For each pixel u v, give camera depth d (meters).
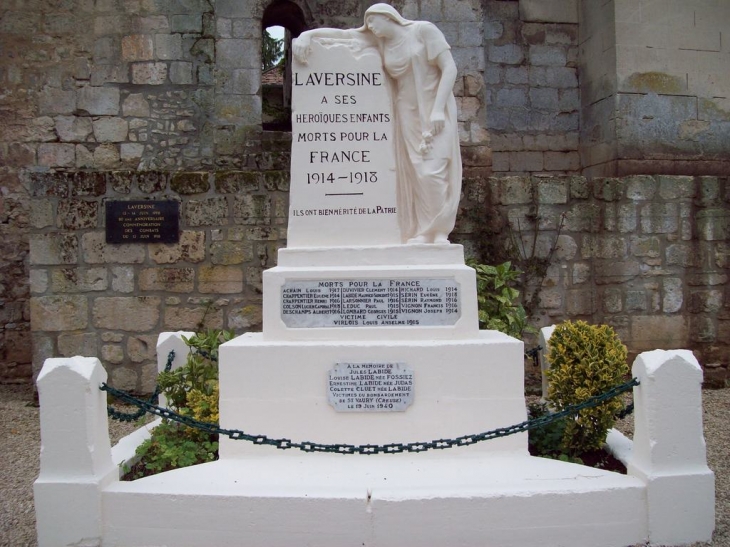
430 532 3.57
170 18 9.79
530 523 3.60
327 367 4.18
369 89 4.66
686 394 3.69
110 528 3.62
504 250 7.86
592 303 8.00
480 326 6.67
